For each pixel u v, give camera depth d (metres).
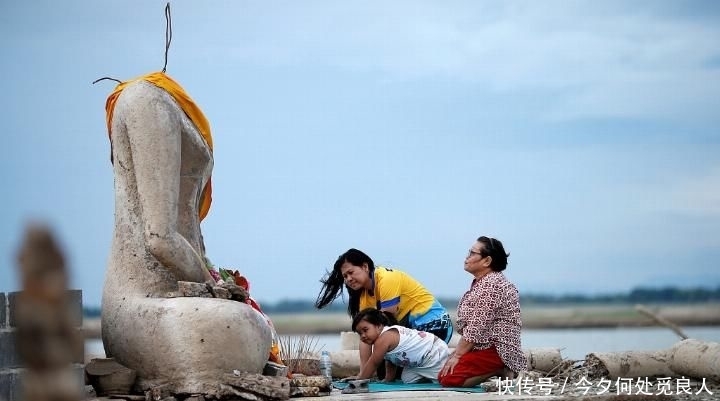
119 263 7.66
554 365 9.90
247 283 8.60
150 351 7.25
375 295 9.13
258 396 7.09
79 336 6.73
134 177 7.72
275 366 7.80
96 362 7.28
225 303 7.30
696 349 8.72
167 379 7.22
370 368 8.51
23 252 3.29
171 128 7.62
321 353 9.90
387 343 8.45
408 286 9.18
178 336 7.17
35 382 3.32
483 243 8.67
